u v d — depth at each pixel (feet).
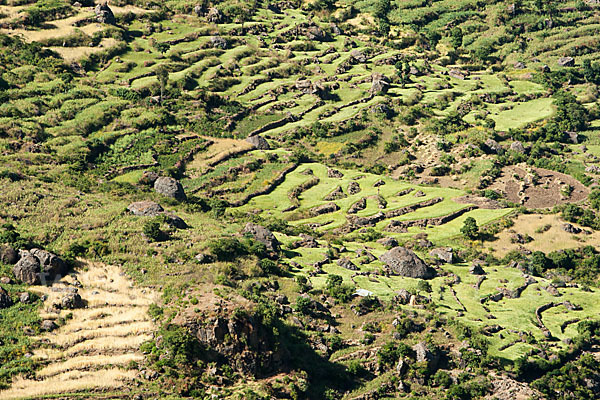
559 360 373.61
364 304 396.78
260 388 300.20
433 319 392.88
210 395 290.35
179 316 322.14
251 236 453.17
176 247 401.08
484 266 515.50
